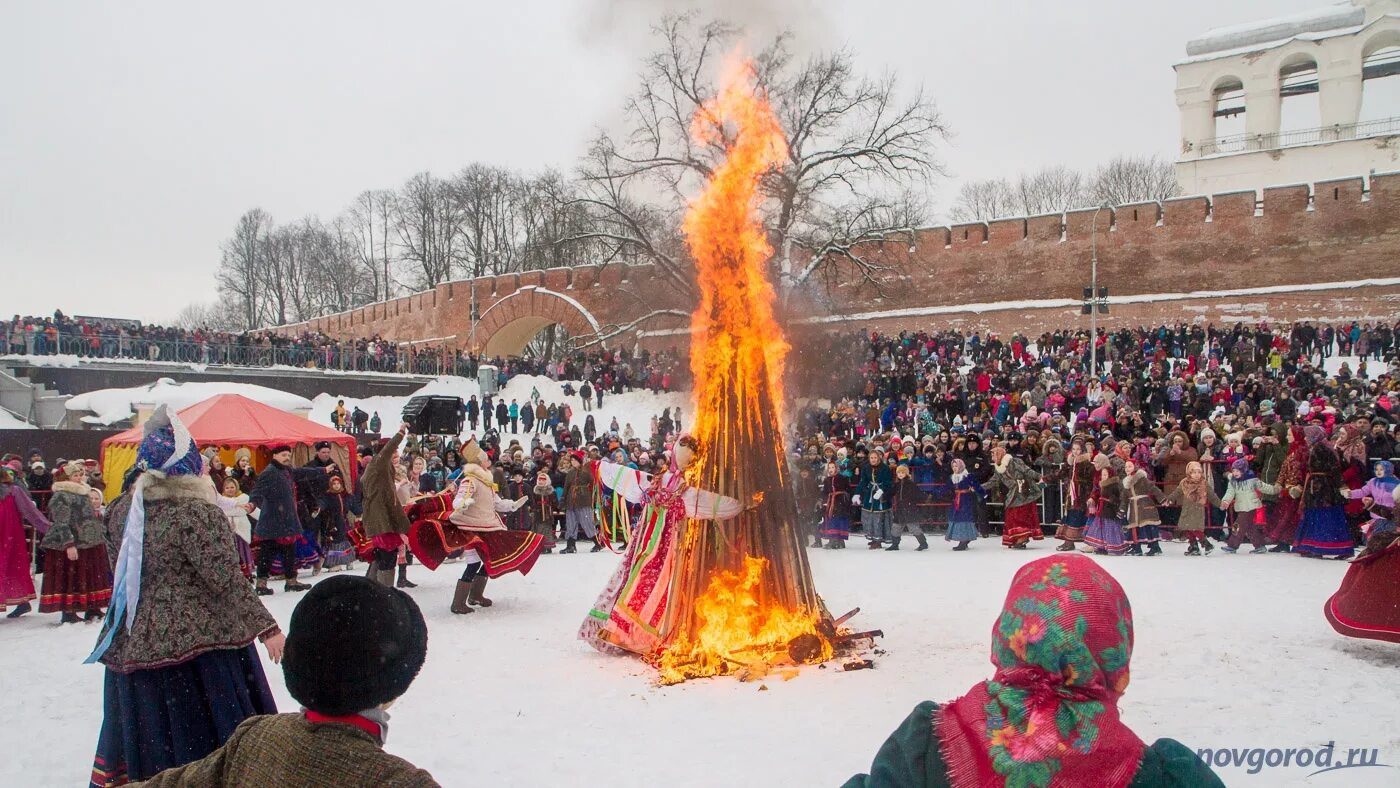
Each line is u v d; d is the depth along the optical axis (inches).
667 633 289.4
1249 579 425.7
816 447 693.3
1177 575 441.4
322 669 82.2
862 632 309.9
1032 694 76.9
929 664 279.6
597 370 1493.6
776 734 219.3
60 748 224.2
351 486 634.8
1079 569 79.0
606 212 1412.4
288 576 462.0
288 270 3107.8
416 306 2201.0
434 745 217.9
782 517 292.2
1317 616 337.1
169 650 155.2
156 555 158.1
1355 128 2111.2
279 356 1480.1
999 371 1192.2
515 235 2443.4
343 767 80.7
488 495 391.9
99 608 398.3
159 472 161.6
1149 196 2933.1
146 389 930.1
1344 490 503.5
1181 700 236.5
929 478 643.5
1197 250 1673.2
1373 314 1540.4
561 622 363.3
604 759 206.1
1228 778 183.8
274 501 458.0
